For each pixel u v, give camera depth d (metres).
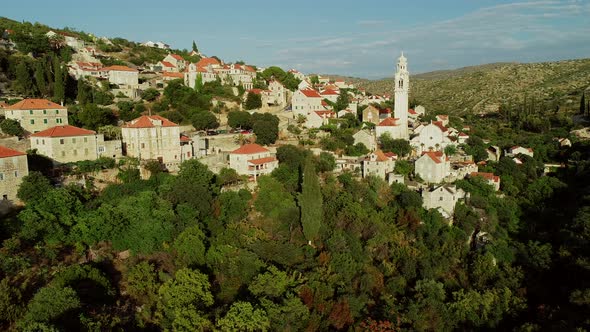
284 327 60.12
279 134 147.50
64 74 146.38
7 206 74.81
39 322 47.88
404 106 162.38
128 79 171.62
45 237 67.19
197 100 161.62
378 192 112.50
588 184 119.62
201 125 141.38
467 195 113.31
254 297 63.44
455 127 191.00
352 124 167.88
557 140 172.00
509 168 129.38
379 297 80.25
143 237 73.25
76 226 70.69
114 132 114.19
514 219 111.50
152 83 179.88
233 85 191.00
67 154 94.75
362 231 94.50
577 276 80.69
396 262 91.56
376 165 120.75
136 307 61.50
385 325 69.44
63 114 110.44
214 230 81.88
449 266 93.75
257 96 176.38
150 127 107.94
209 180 94.81
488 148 159.38
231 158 107.19
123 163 97.88
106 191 85.81
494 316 78.25
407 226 102.19
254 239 80.56
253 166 104.19
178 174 94.88
